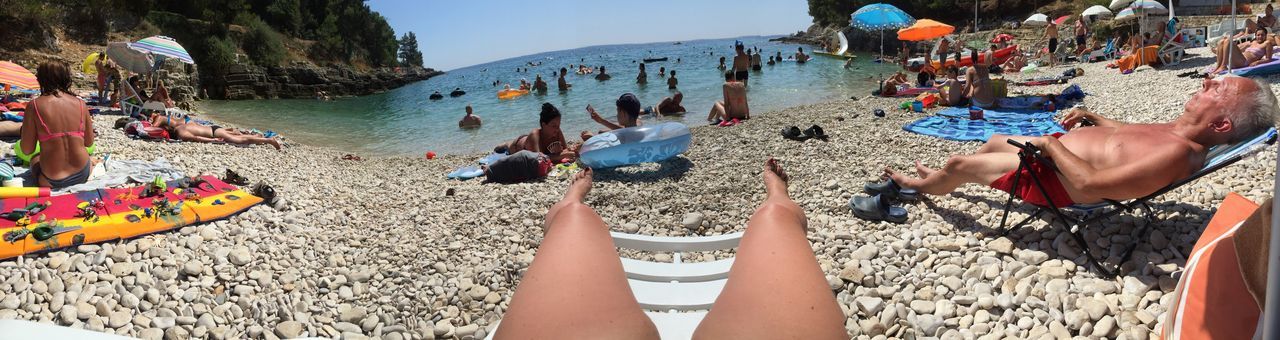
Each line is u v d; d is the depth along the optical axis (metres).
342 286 3.80
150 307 3.54
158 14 30.52
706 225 4.75
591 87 24.30
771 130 9.24
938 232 4.08
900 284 3.41
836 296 3.33
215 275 3.93
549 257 1.83
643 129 6.98
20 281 3.72
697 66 34.50
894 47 42.41
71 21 25.06
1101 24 29.31
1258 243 1.52
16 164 6.37
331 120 19.03
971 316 3.01
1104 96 11.04
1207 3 29.81
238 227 4.71
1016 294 3.13
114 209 4.69
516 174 6.65
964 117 9.51
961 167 4.19
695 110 14.92
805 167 6.48
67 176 5.51
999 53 21.69
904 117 9.91
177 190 5.23
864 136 8.26
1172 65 14.84
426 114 19.39
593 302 1.63
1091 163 3.56
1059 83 14.44
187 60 12.80
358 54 51.31
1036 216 3.79
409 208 5.52
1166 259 3.32
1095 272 3.31
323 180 7.04
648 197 5.50
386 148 12.76
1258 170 4.71
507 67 68.19
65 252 4.12
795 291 1.66
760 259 1.81
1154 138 3.29
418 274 3.95
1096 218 3.53
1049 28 21.58
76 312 3.42
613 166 6.98
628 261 2.95
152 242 4.32
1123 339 2.69
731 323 1.58
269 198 5.32
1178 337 1.84
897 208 4.49
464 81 43.22
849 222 4.43
